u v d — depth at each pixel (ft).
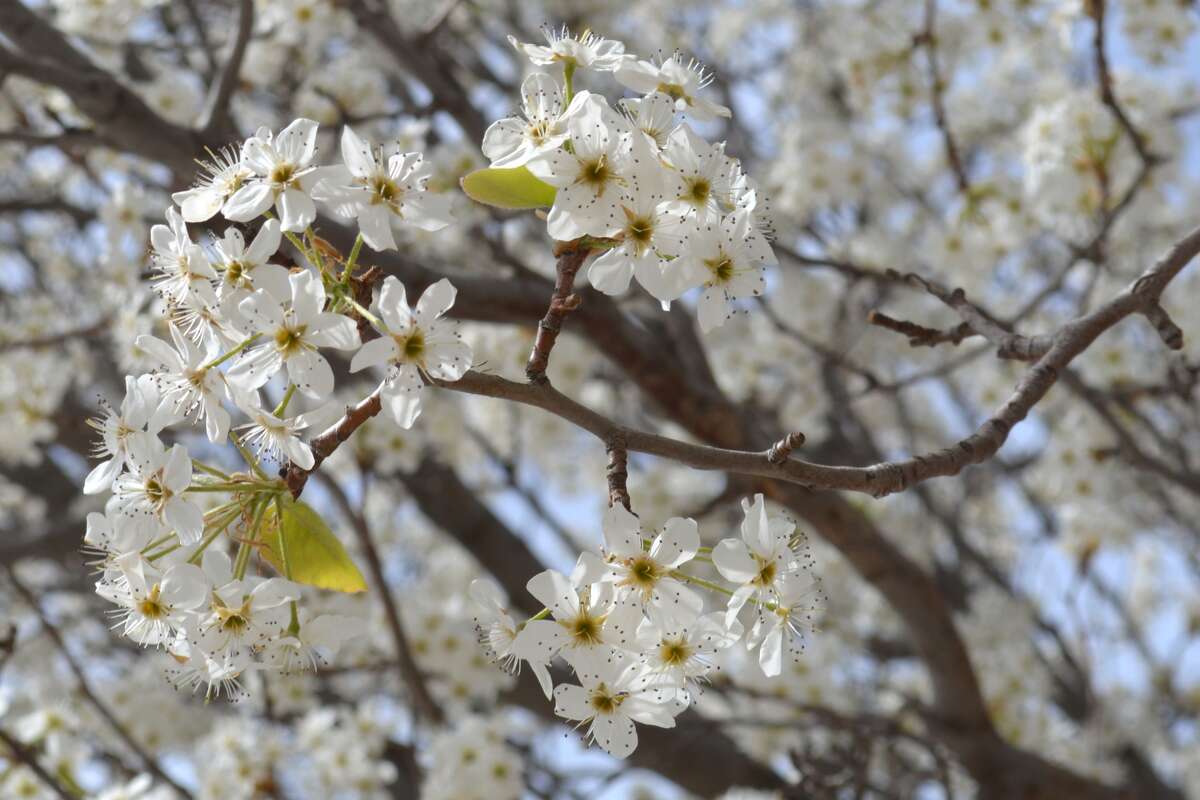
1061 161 17.67
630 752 6.47
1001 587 25.09
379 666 20.03
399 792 21.42
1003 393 24.56
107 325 16.53
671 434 24.11
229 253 6.77
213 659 6.66
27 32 14.23
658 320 19.81
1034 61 21.74
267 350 6.63
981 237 21.86
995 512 29.04
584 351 21.62
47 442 22.72
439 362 6.52
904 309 24.76
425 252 19.36
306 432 8.29
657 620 6.57
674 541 6.61
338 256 7.18
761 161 26.71
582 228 6.66
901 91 22.33
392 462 19.95
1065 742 22.30
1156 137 18.70
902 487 7.25
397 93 22.71
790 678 21.18
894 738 17.93
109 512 6.64
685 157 6.87
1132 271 21.80
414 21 23.09
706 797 20.84
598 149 6.70
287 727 21.27
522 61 25.03
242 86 20.04
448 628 20.54
